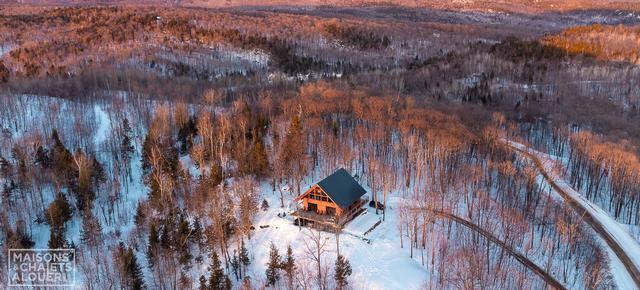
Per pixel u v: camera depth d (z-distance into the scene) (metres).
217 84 158.75
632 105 148.75
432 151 97.38
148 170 101.75
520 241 80.12
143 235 83.25
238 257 76.31
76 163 91.31
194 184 95.19
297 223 84.38
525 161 103.12
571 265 75.56
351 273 72.06
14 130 115.06
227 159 102.62
